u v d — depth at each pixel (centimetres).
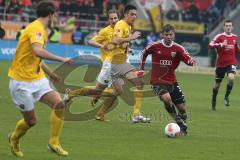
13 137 2202
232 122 3484
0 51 7962
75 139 2652
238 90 5822
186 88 5738
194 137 2828
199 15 8994
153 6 8800
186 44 8694
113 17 3462
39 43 2059
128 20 3316
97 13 8888
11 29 8238
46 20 2119
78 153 2330
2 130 2828
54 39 8012
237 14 9100
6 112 3484
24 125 2186
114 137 2745
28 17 8519
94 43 3366
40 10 2108
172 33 2891
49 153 2302
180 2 9050
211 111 4031
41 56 2045
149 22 8719
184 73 7825
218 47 4159
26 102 2133
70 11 8738
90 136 2748
